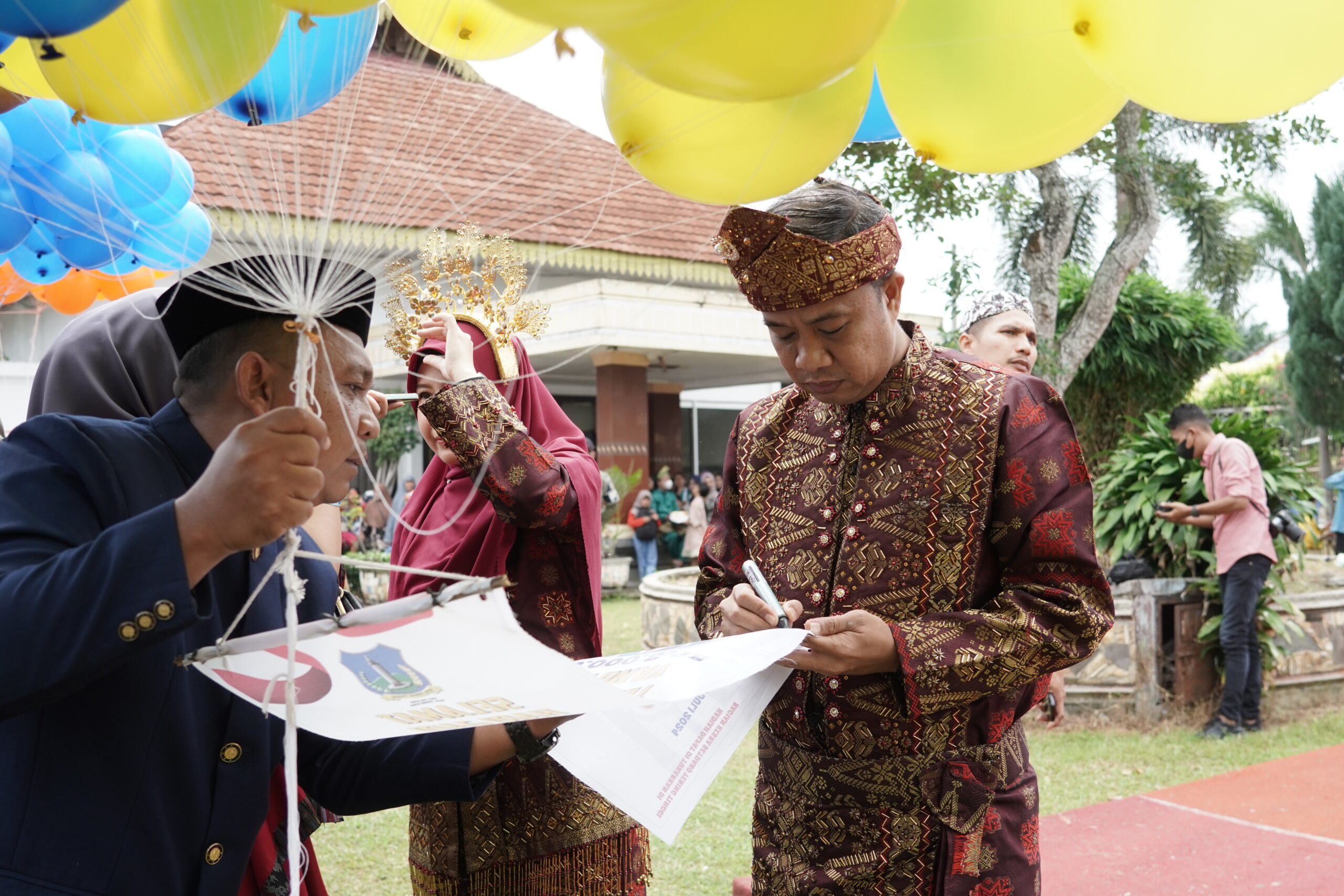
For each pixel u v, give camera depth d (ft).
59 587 3.34
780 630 4.67
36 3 3.35
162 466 4.22
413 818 7.02
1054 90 4.61
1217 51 3.87
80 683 3.39
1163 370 30.07
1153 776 15.46
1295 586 22.67
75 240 6.86
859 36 3.55
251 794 4.26
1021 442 5.28
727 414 75.56
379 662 3.38
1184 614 19.06
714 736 4.93
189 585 3.35
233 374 4.18
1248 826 12.96
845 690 5.30
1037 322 25.93
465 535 6.93
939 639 4.97
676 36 3.47
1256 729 18.07
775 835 5.65
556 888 6.67
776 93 3.69
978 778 5.29
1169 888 11.17
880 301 5.18
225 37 3.84
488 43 4.61
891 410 5.43
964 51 4.60
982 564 5.37
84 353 6.59
